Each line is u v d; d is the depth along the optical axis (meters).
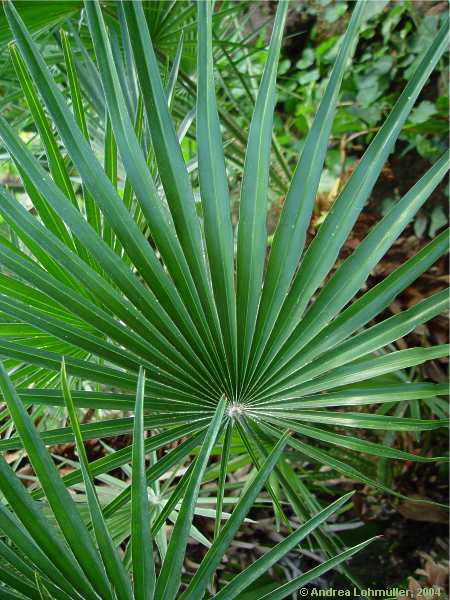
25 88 0.59
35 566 0.41
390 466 0.94
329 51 1.58
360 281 0.54
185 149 1.33
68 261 0.53
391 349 1.01
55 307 0.60
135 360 0.54
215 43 1.06
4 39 0.79
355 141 1.50
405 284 0.53
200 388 0.56
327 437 0.56
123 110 0.55
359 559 0.96
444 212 1.30
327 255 0.55
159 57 0.97
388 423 0.54
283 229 0.55
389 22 1.42
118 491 0.81
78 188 1.16
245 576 0.44
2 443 0.50
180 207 0.54
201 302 0.55
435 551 0.95
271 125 0.54
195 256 0.55
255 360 0.57
